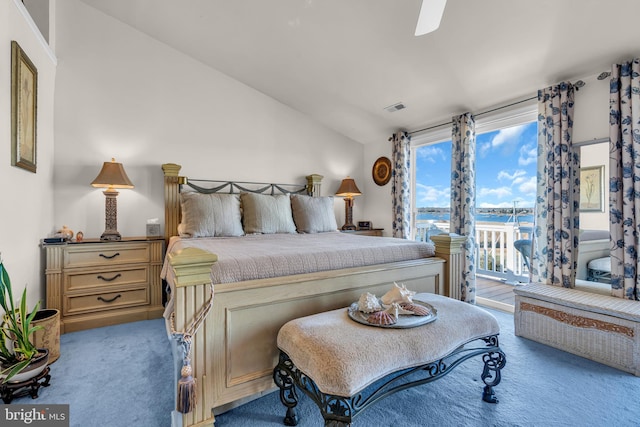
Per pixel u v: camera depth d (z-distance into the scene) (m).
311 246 2.23
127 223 3.22
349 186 4.41
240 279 1.56
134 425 1.47
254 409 1.57
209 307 1.38
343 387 1.10
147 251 2.96
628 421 1.48
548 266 2.65
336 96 3.72
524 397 1.67
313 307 1.73
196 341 1.37
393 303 1.52
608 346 2.01
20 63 2.02
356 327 1.40
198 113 3.60
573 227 2.57
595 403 1.62
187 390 1.27
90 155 3.04
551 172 2.63
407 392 1.72
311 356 1.22
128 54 3.22
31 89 2.27
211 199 3.16
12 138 1.96
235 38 3.09
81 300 2.69
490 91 2.95
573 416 1.52
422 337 1.35
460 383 1.82
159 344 2.37
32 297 2.36
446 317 1.55
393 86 3.24
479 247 4.78
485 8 2.09
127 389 1.76
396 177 4.22
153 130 3.35
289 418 1.45
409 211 4.22
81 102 3.00
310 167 4.41
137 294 2.91
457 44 2.46
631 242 2.20
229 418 1.50
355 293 1.88
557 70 2.49
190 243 2.51
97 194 3.07
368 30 2.56
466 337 1.48
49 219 2.75
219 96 3.73
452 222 3.45
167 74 3.42
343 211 4.74
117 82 3.17
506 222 4.44
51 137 2.79
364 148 4.87
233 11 2.73
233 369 1.48
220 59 3.50
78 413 1.54
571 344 2.20
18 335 1.65
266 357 1.57
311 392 1.27
